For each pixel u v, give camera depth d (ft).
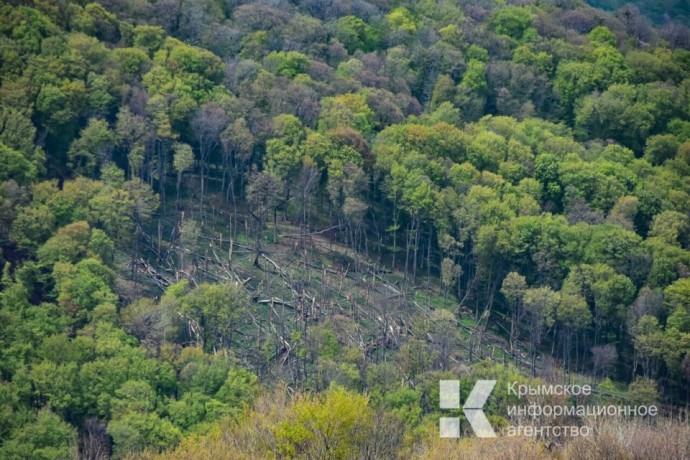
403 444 477.77
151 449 547.08
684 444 421.18
